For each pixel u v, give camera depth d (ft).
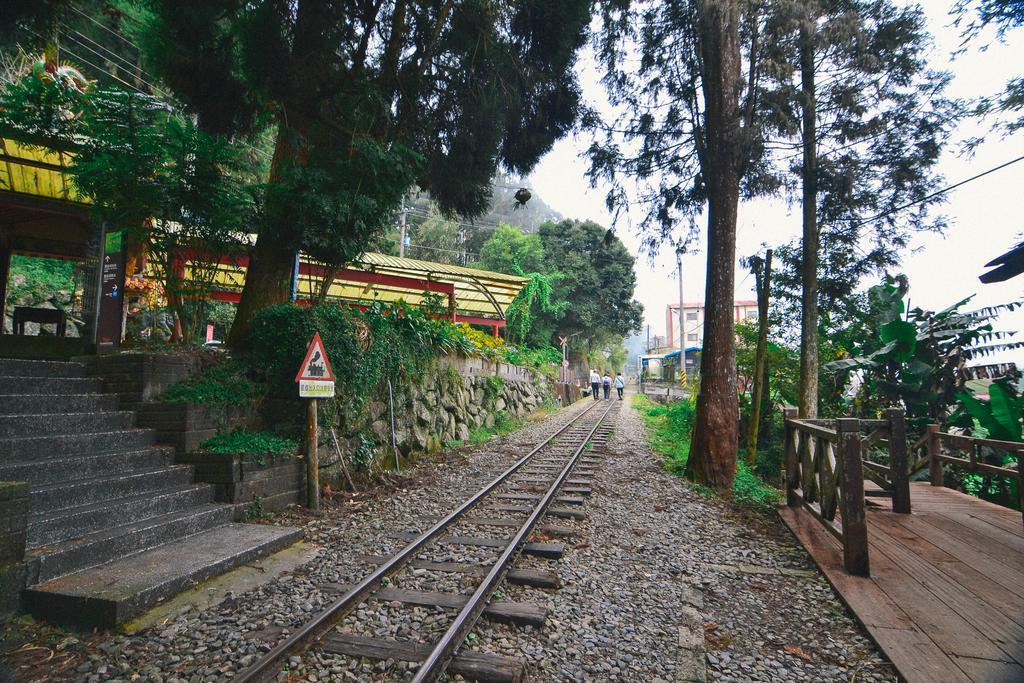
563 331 124.77
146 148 20.48
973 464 24.40
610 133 37.47
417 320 34.22
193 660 10.65
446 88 30.81
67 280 53.88
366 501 24.02
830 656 11.54
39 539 13.44
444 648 10.84
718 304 31.19
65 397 19.03
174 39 26.89
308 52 26.20
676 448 42.57
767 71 31.04
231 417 22.20
